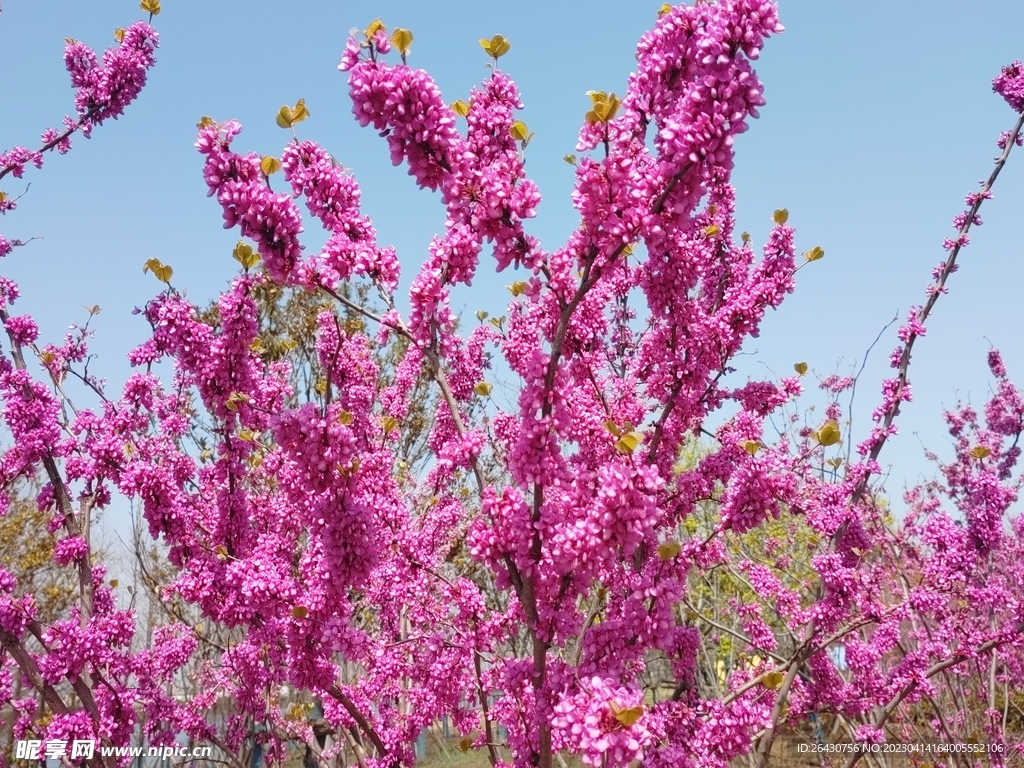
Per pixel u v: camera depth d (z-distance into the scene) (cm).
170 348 377
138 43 530
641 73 277
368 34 254
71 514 486
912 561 823
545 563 280
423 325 296
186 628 695
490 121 308
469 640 418
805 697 492
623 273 443
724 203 462
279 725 757
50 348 543
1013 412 882
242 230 270
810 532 794
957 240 515
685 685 402
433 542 586
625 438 239
